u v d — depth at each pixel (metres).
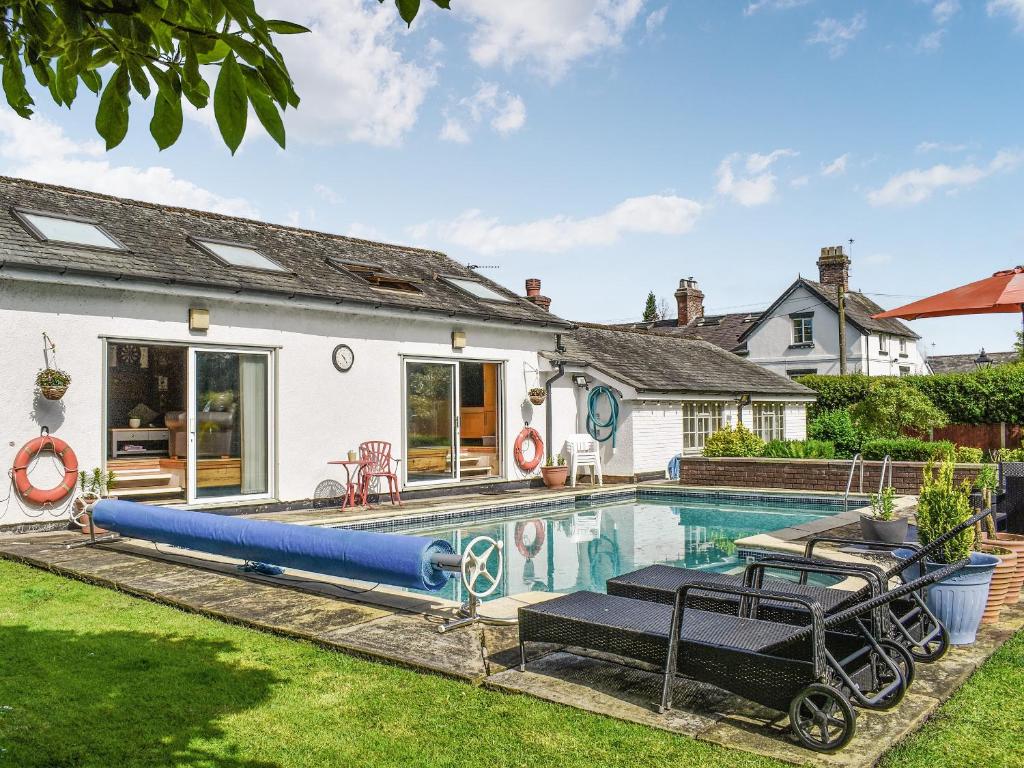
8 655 4.79
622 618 4.35
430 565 5.60
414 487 13.75
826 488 14.36
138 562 7.51
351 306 12.55
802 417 23.64
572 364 16.81
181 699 4.10
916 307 9.63
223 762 3.39
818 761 3.34
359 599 6.12
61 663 4.65
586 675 4.43
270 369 11.88
